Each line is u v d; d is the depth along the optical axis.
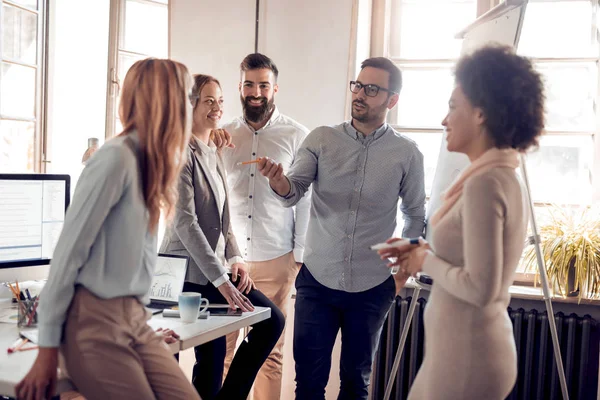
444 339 1.61
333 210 2.67
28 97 3.84
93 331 1.58
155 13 3.82
